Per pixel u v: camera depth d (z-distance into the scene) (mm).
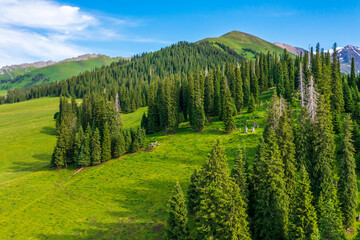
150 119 104750
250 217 40750
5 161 97438
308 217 34000
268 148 40781
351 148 43688
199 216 37375
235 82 109812
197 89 96312
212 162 38844
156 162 75062
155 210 52094
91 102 138500
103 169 76562
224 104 88375
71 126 105562
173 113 98438
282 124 47094
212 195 36531
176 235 38062
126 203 57156
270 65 149625
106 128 83125
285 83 110250
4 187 69438
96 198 60688
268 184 37844
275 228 36594
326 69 76500
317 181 44219
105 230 47750
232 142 76750
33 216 54219
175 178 64000
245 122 91938
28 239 46844
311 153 47406
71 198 61500
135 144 86250
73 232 48125
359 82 115562
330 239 31484
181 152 78375
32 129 142125
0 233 48781
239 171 41281
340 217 39062
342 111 82250
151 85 108312
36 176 77000
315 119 50125
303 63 119812
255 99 112250
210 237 34625
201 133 91375
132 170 72625
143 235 44031
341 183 43188
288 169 42000
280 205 36531
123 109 175625
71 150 84938
